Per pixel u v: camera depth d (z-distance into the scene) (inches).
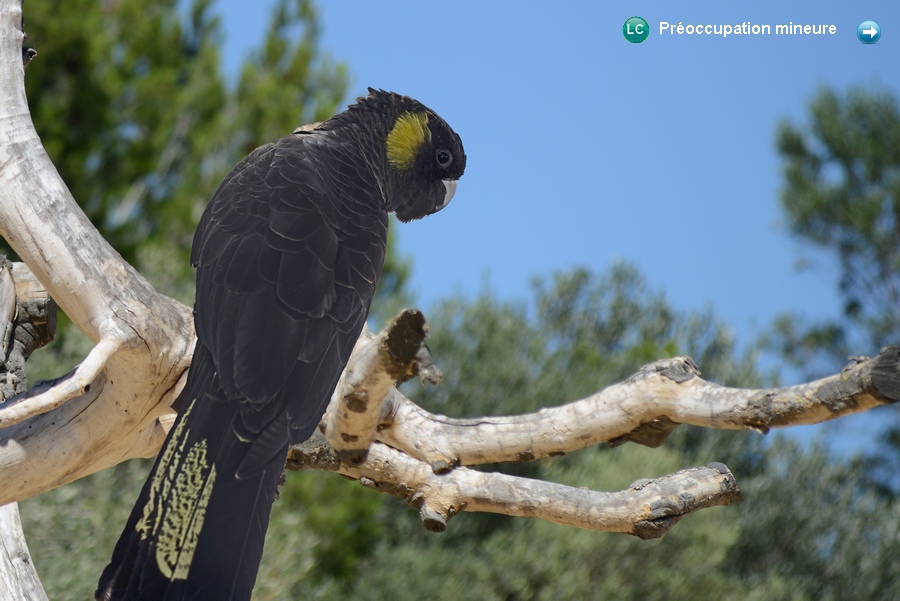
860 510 871.1
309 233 218.2
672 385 223.9
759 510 832.3
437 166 302.2
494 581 680.4
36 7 743.7
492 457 244.1
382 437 247.8
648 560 693.9
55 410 214.8
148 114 813.2
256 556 175.5
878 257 1123.9
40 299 257.3
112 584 173.5
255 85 851.4
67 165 762.2
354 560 708.0
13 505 248.1
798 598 751.1
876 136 1135.0
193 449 184.9
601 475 685.3
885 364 183.8
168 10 888.3
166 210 788.0
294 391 196.7
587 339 905.5
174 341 209.5
